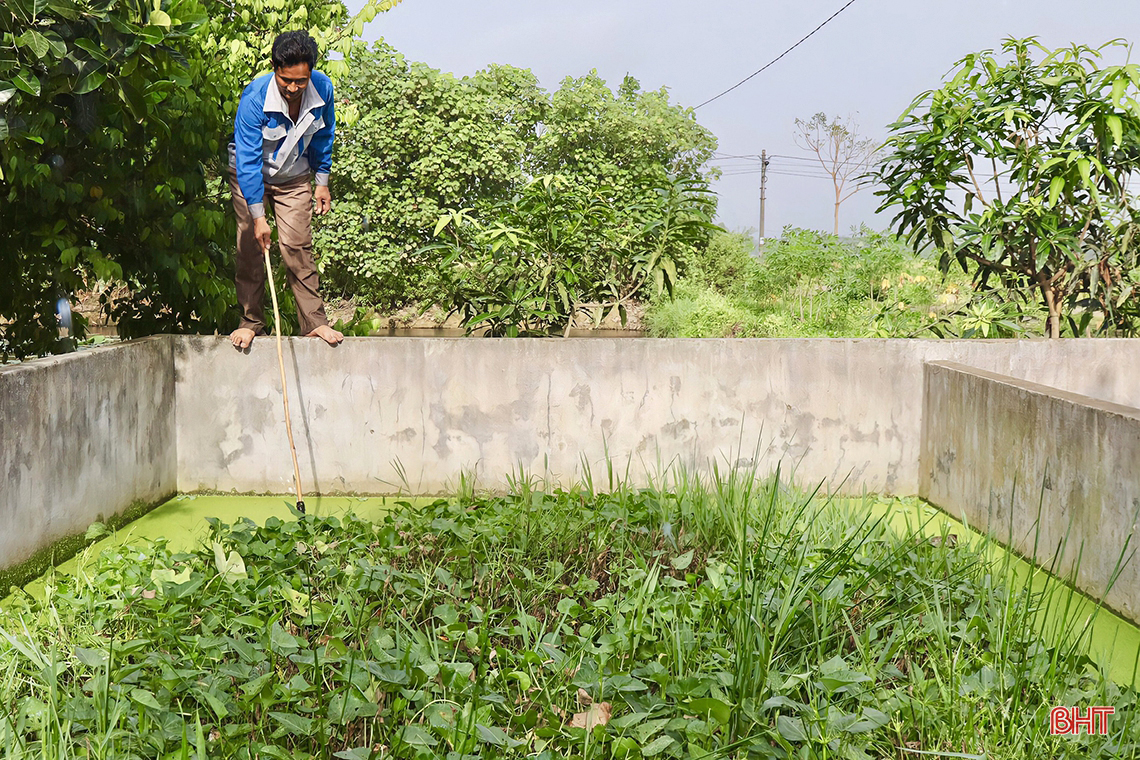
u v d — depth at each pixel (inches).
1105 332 217.6
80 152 167.6
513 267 207.6
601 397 173.9
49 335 175.8
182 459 176.2
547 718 79.5
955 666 90.8
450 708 82.5
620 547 127.0
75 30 137.9
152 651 93.4
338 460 174.9
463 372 173.2
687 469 175.2
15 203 165.5
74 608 104.2
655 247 205.3
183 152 184.2
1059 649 93.0
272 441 175.0
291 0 292.4
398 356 172.7
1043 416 136.6
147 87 147.1
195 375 174.6
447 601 110.0
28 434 127.4
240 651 90.6
